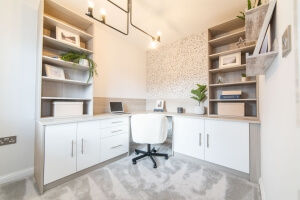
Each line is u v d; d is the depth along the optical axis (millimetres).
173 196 1521
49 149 1618
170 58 3443
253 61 1071
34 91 1986
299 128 560
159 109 3438
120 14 2406
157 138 2256
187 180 1820
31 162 1956
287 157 745
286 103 763
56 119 1831
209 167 2176
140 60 3727
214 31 2621
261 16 1114
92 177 1879
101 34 2877
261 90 1753
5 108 1775
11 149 1812
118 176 1906
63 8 1981
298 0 546
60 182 1716
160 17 2479
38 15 1963
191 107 3082
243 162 1886
